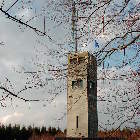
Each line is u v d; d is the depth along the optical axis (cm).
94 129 4312
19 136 7738
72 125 4238
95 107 4275
